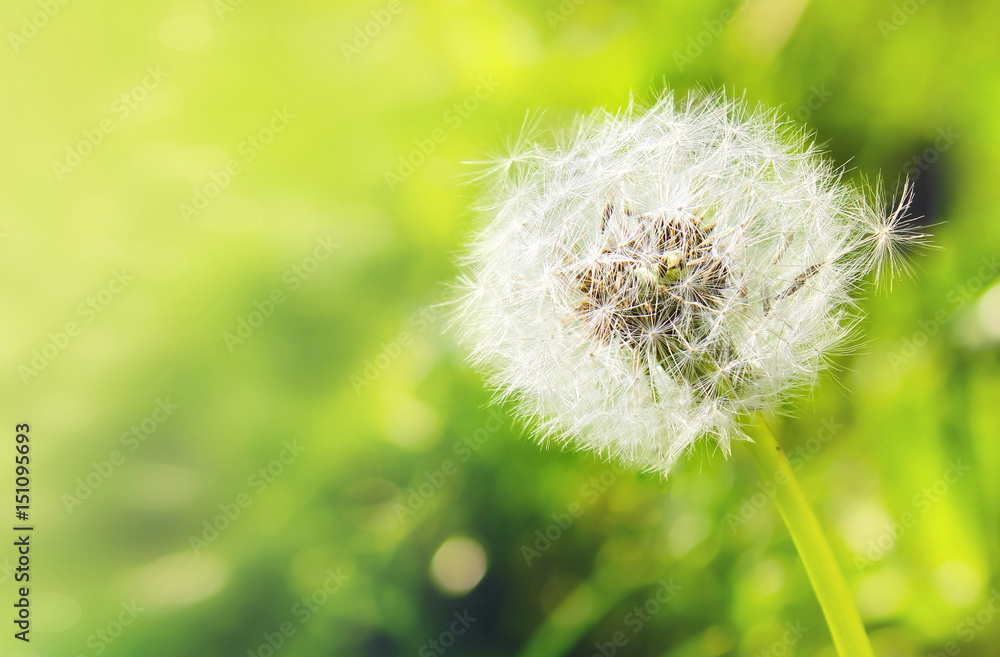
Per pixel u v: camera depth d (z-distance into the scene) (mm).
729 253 251
